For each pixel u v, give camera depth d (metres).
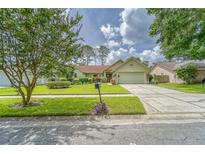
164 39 11.41
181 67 23.50
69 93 13.32
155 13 10.12
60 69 8.23
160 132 4.54
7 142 4.06
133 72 29.62
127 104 7.99
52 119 6.10
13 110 7.04
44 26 6.90
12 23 6.30
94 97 10.70
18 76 8.10
